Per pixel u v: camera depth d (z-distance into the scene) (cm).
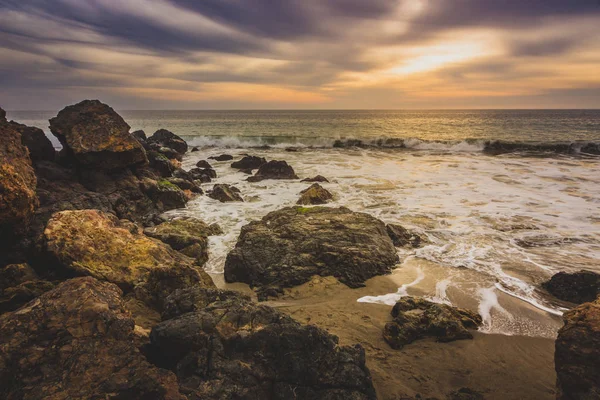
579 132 5066
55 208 1076
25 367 417
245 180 2047
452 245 1124
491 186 1834
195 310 570
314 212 1219
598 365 421
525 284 888
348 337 678
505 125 6869
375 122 8381
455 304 809
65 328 471
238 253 967
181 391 414
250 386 429
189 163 2662
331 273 941
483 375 576
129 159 1468
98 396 388
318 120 9725
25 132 1360
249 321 502
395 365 594
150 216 1353
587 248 1087
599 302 491
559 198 1598
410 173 2180
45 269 825
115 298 570
